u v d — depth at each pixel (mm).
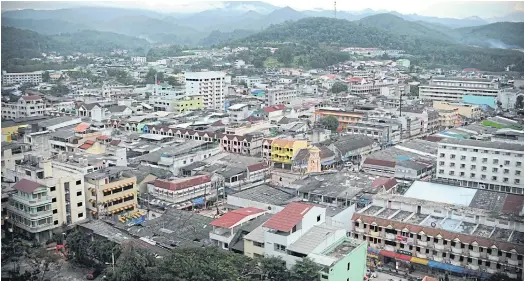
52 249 117375
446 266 103938
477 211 114750
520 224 106375
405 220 114188
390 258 112250
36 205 118938
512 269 97812
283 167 188500
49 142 189875
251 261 93375
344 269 92562
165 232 116688
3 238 120500
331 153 194500
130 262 93688
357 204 133750
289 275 89812
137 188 148500
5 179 136875
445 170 170125
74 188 127688
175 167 168375
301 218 97750
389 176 173250
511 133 188375
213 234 107688
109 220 129500
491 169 162125
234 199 136750
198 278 87188
